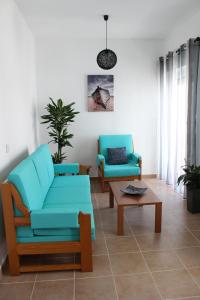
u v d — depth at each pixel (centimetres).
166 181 480
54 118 437
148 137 517
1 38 251
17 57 322
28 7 327
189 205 346
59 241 214
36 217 204
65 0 308
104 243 268
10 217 208
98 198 406
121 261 236
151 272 220
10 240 212
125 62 489
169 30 436
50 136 470
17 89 318
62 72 480
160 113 490
